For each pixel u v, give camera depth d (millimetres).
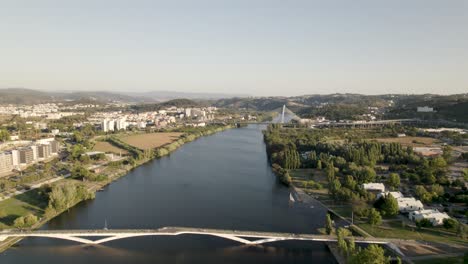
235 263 197125
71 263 195125
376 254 163875
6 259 199375
